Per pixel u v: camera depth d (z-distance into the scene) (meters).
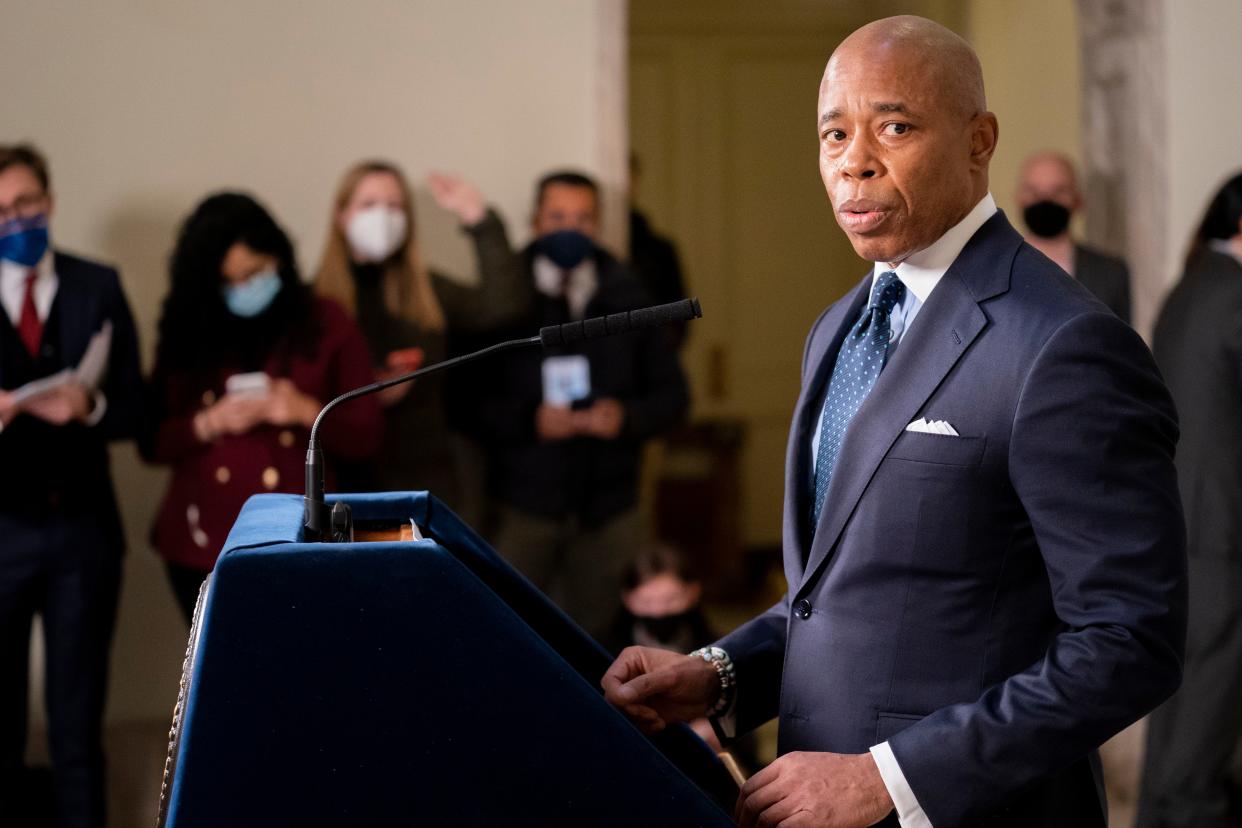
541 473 5.73
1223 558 4.53
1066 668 1.61
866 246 1.81
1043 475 1.67
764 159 10.27
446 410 5.80
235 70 6.06
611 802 1.43
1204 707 4.53
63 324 4.85
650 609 5.21
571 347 5.77
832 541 1.82
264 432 4.93
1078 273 5.90
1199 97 6.41
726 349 10.29
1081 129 6.73
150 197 6.01
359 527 1.97
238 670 1.39
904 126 1.75
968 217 1.84
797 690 1.85
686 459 9.35
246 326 5.03
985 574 1.74
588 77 6.32
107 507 4.87
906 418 1.77
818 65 10.26
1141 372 1.69
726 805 1.94
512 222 6.28
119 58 5.97
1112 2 6.46
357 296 5.65
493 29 6.25
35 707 5.70
